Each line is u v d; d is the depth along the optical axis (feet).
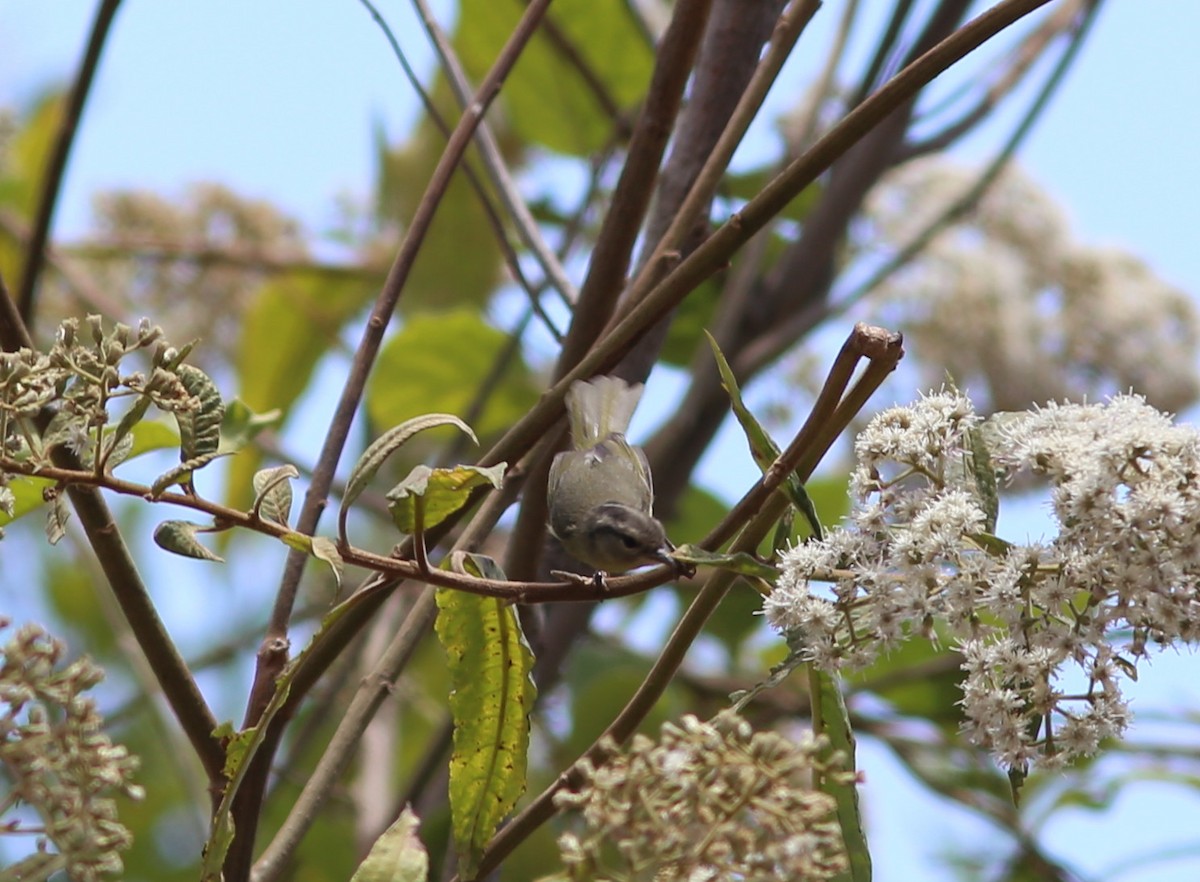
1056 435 18.70
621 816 18.28
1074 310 26.73
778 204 18.90
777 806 18.26
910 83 18.85
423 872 18.44
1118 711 18.53
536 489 19.48
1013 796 18.54
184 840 23.68
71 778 18.33
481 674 18.81
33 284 19.65
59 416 18.58
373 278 25.93
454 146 19.48
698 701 24.30
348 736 18.98
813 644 18.62
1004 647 18.57
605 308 19.42
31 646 18.33
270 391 25.88
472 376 24.66
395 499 18.47
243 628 26.55
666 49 19.30
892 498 18.74
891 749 23.47
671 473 20.79
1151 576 18.52
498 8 23.11
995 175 21.08
